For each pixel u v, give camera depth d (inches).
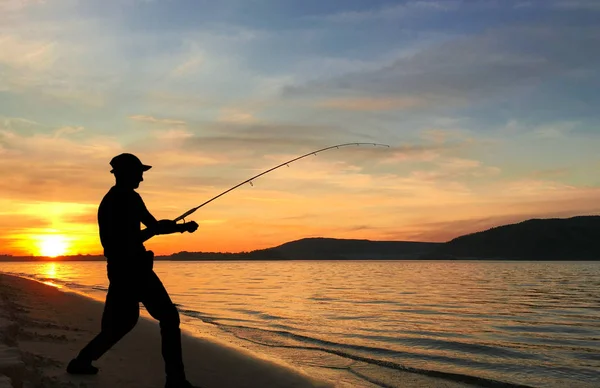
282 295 893.2
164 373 194.4
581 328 501.0
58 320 361.7
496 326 506.6
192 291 1003.9
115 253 161.0
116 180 166.7
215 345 314.7
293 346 349.1
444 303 764.0
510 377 286.2
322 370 270.5
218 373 232.5
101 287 1080.8
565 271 2593.5
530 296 938.7
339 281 1501.0
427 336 423.8
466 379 264.8
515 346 384.8
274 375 237.5
